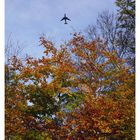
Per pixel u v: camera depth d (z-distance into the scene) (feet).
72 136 54.70
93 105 54.54
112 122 52.75
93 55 67.46
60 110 56.49
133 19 88.07
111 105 54.19
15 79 57.16
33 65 58.75
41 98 56.70
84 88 58.85
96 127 53.88
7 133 55.16
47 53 60.54
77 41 69.67
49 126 55.47
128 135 52.31
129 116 52.19
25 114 55.93
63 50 62.03
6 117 55.16
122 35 92.48
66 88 56.44
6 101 55.98
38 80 57.16
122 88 57.82
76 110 56.13
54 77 57.88
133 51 86.28
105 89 61.05
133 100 54.75
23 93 57.06
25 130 55.77
